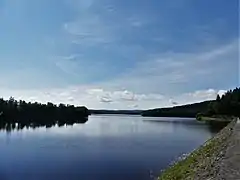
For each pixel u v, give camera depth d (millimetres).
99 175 27172
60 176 26859
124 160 34688
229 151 16672
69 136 67000
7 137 63062
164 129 92500
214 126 94562
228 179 11000
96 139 60562
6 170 29594
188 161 19844
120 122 150250
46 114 157125
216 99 147625
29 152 41594
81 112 183125
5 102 139625
